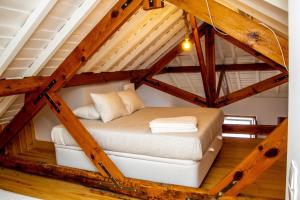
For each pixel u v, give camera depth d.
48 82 2.98
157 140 2.57
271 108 6.42
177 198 2.32
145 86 7.10
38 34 2.59
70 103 4.05
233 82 6.38
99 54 3.64
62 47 3.04
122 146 2.76
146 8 2.27
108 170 2.68
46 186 2.92
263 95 6.40
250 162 1.99
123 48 3.94
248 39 1.80
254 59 5.66
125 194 2.59
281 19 1.70
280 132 1.87
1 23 2.19
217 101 4.80
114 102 3.46
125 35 3.58
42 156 3.84
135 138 2.68
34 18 2.30
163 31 4.25
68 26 2.71
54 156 3.82
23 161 3.27
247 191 2.52
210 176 2.85
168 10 3.73
